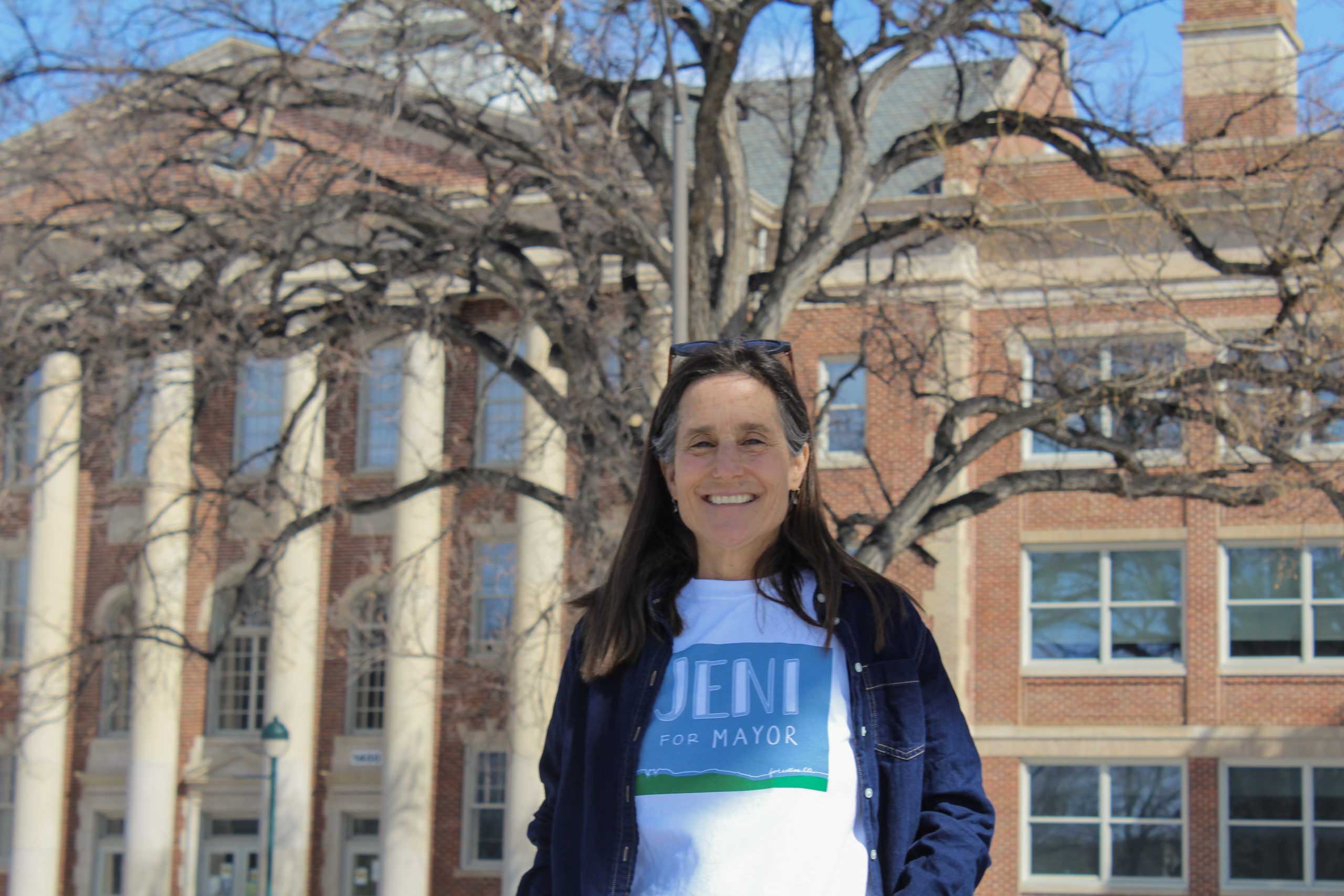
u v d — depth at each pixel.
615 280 33.31
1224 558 33.47
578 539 20.64
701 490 4.02
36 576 39.91
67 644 39.44
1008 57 22.23
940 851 3.83
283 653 37.84
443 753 37.47
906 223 22.86
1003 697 34.06
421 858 36.44
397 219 22.09
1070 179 31.45
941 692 4.03
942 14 20.45
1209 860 32.72
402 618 29.25
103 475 40.97
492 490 23.22
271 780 31.42
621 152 20.55
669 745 3.87
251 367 24.88
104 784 40.16
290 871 37.72
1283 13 32.78
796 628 3.96
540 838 4.23
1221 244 32.03
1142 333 23.19
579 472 22.78
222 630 39.69
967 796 3.97
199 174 21.31
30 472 19.91
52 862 39.38
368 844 38.56
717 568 4.07
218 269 19.56
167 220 21.89
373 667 34.31
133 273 20.80
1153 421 21.75
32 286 19.09
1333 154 19.73
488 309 37.56
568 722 4.09
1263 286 25.50
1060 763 33.84
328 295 25.59
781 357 4.22
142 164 19.80
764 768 3.80
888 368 26.33
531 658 32.09
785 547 4.09
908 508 20.88
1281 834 32.62
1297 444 20.02
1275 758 32.66
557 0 18.38
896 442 33.94
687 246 18.89
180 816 39.19
